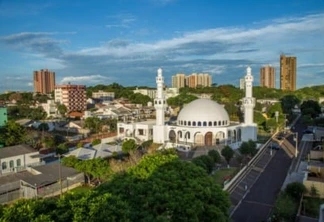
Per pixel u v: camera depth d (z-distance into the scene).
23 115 180.12
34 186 59.22
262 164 84.50
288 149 101.75
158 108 117.81
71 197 30.30
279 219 49.09
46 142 104.50
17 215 25.45
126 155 89.62
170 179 38.94
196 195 36.94
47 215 25.86
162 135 117.94
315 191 57.25
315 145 105.62
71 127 144.62
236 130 119.44
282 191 59.84
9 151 75.44
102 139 121.31
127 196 35.59
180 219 33.53
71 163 70.88
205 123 115.06
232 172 76.38
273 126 137.75
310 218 47.66
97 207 27.25
